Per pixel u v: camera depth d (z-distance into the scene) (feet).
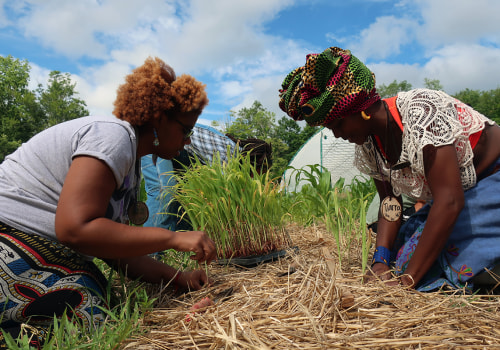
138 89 5.10
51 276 4.51
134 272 6.18
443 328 4.15
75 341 3.84
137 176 5.80
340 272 6.34
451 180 5.30
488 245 5.36
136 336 4.27
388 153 6.38
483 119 5.81
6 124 139.44
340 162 41.78
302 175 40.27
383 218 7.11
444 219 5.28
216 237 8.07
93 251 4.49
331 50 6.05
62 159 4.78
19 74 149.07
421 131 5.44
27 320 4.46
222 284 6.27
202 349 3.92
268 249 8.01
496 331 4.01
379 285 5.64
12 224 4.58
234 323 3.99
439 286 5.55
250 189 8.20
